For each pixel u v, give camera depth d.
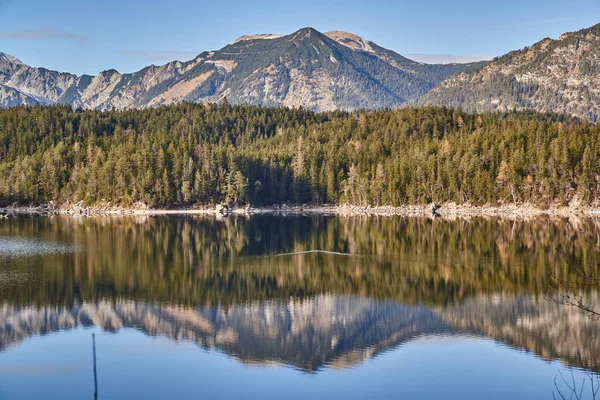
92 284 69.94
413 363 44.41
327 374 42.44
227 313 57.81
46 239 113.00
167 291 66.69
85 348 47.84
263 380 41.44
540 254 89.81
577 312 56.84
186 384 40.66
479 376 41.81
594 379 41.16
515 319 55.16
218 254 94.19
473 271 77.25
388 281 72.06
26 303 61.19
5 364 44.28
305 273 77.38
